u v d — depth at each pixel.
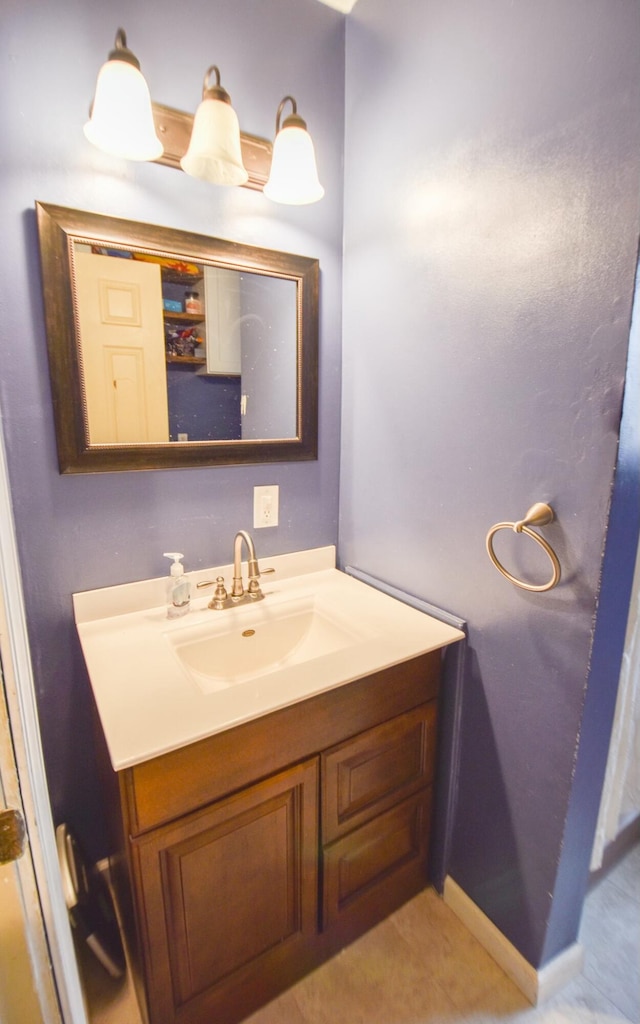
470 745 1.21
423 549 1.30
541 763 1.04
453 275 1.10
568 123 0.83
